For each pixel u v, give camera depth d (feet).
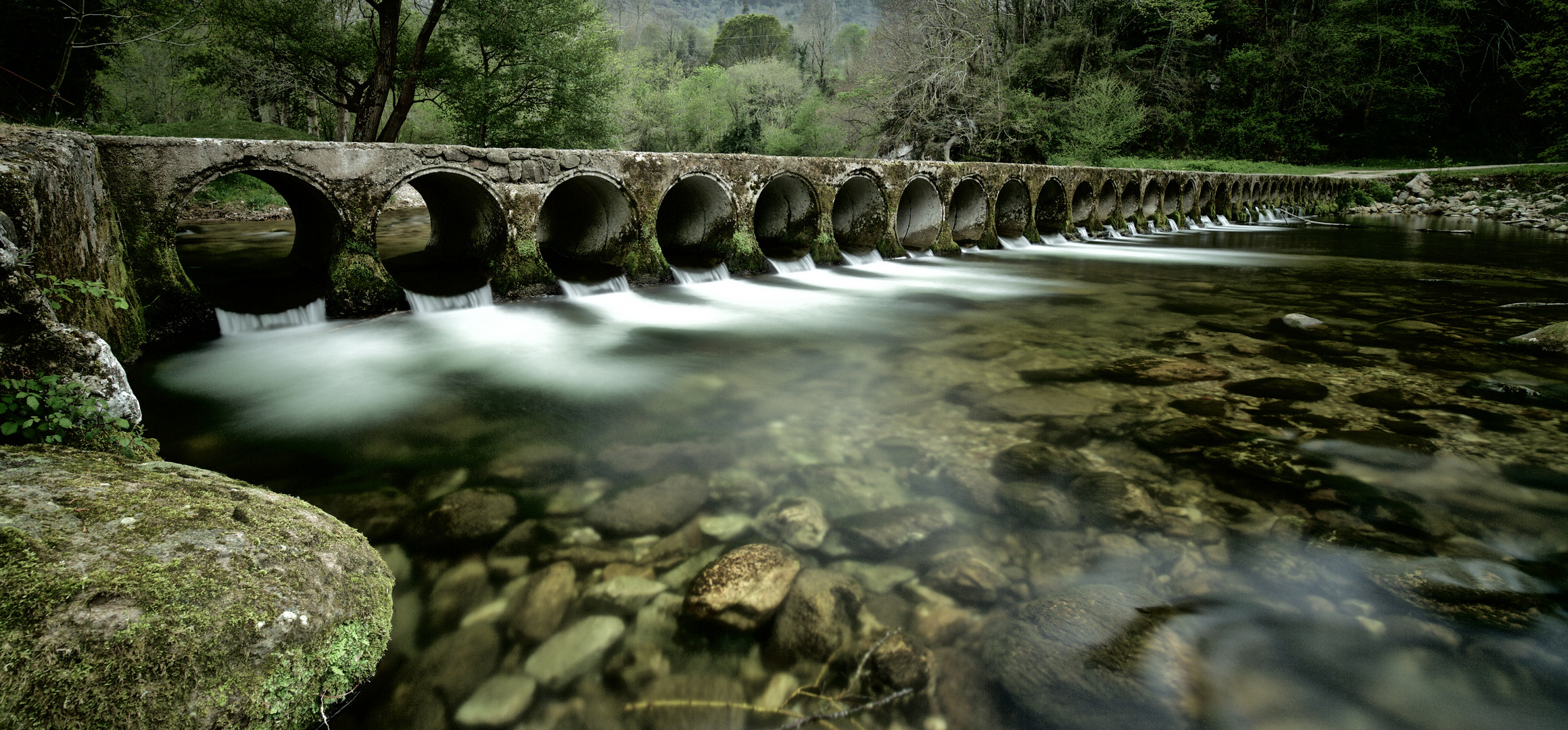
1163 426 13.21
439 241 32.68
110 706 4.94
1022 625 7.49
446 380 16.72
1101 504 10.19
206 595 5.81
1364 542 9.23
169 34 52.95
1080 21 119.85
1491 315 24.61
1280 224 75.25
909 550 9.07
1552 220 68.54
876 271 34.91
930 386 16.17
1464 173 93.97
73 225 12.84
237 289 22.22
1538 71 101.30
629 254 27.35
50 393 8.81
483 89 65.77
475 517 9.71
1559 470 11.27
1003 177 44.45
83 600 5.33
